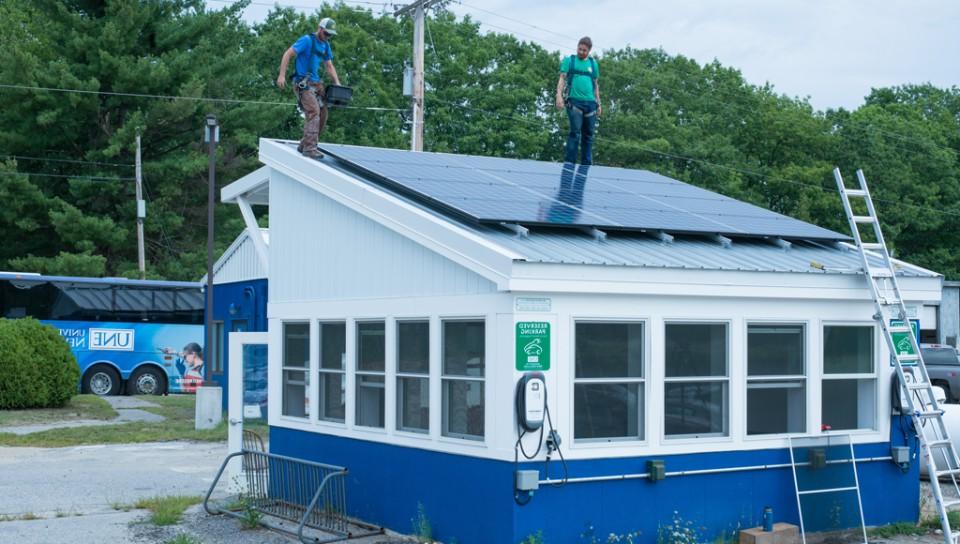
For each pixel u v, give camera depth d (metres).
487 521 10.58
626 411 11.05
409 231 11.73
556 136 62.06
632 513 10.96
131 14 44.69
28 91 43.78
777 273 11.75
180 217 47.38
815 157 64.75
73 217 43.75
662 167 59.91
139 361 36.72
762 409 11.98
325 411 13.61
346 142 55.22
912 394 12.75
